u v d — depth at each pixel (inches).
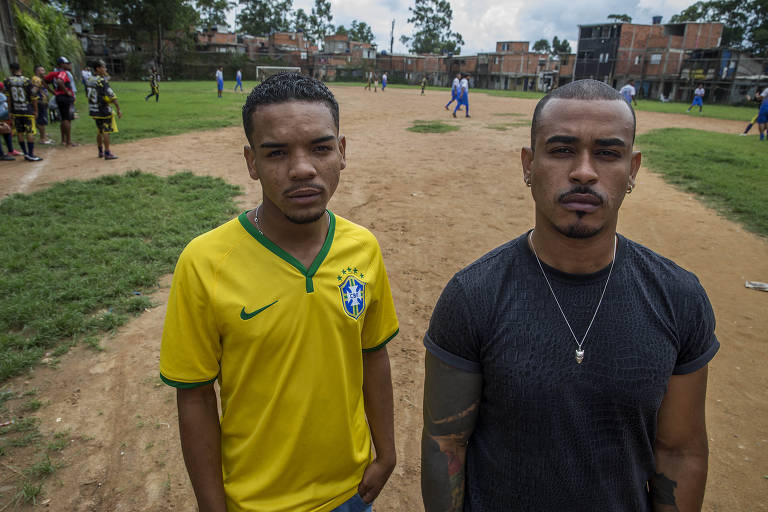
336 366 55.2
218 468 55.5
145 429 111.2
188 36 2202.3
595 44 2149.4
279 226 53.1
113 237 218.8
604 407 44.8
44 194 277.7
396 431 114.1
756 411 123.4
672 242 236.8
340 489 58.4
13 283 168.4
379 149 472.1
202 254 52.1
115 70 1999.3
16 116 370.6
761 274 203.6
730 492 99.3
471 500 51.4
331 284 54.7
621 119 43.9
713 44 1996.8
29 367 130.0
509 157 443.2
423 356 142.3
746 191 317.7
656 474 50.4
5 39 712.4
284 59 2642.7
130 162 378.6
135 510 91.9
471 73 2738.7
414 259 209.0
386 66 2893.7
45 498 93.7
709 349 46.9
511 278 47.6
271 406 52.9
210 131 547.8
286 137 49.1
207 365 53.2
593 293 45.7
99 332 147.5
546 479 46.8
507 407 46.1
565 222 43.8
